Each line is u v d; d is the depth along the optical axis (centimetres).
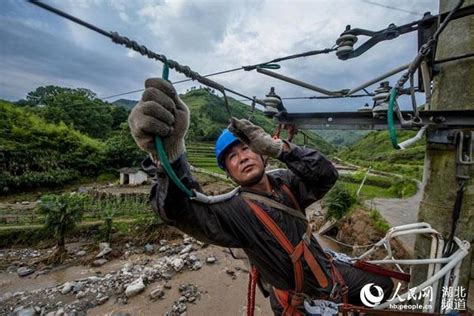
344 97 274
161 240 1667
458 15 233
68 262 1440
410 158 4516
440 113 218
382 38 271
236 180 214
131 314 925
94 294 1061
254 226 192
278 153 191
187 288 1064
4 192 3247
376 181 2934
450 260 241
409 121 218
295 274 204
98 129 6894
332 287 238
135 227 1800
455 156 246
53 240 1733
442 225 258
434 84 271
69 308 978
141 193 2886
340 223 1590
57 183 3753
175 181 136
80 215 1539
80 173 4238
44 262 1439
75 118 6456
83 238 1758
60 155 4200
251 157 209
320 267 222
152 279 1145
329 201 1650
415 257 294
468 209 246
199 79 162
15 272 1359
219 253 1424
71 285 1137
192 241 1633
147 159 152
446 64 258
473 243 249
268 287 301
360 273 299
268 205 203
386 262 294
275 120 280
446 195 255
